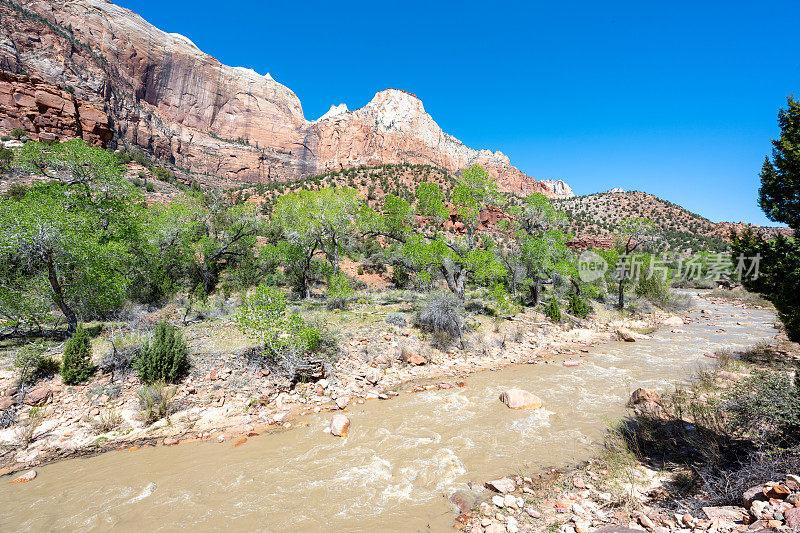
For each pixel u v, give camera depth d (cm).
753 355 1465
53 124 5562
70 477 692
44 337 1320
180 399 986
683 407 890
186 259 2534
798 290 772
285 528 546
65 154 2080
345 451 783
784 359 1341
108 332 1364
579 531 475
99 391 970
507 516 545
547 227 2770
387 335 1532
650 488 581
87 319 1577
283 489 647
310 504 603
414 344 1530
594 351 1725
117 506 602
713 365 1402
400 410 1010
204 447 808
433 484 655
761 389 573
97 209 1947
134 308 1638
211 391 1033
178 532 539
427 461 736
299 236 2367
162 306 1873
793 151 782
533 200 2617
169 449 799
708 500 502
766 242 839
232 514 580
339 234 2397
